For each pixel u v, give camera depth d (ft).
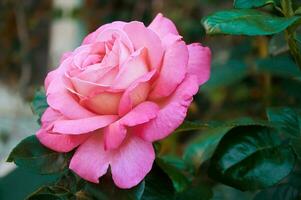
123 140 1.38
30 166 1.50
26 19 7.32
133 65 1.37
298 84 2.62
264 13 1.47
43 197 1.45
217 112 4.34
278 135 1.61
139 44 1.40
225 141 1.59
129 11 6.65
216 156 1.58
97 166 1.37
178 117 1.36
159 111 1.37
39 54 7.73
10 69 7.66
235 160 1.57
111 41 1.44
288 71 2.41
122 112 1.37
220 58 4.28
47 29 7.70
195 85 1.38
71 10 6.14
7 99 7.22
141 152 1.37
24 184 2.15
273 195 1.71
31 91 7.00
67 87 1.40
